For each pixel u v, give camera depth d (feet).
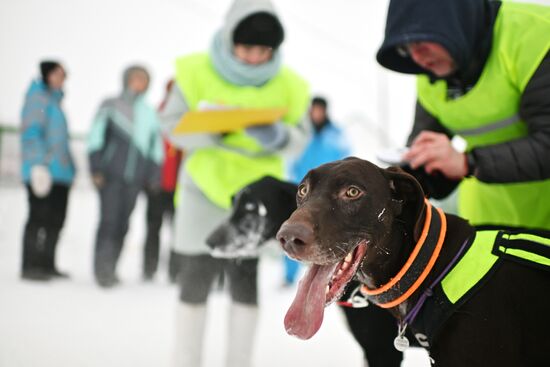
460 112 8.29
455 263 6.45
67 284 18.06
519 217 8.46
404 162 8.11
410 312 6.62
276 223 9.50
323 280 6.22
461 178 8.05
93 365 11.17
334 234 6.15
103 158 18.65
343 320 8.54
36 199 18.25
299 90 11.66
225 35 10.94
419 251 6.46
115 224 18.44
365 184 6.34
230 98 11.12
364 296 7.77
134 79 19.38
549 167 7.55
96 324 13.89
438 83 8.43
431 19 7.62
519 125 8.06
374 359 8.41
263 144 10.87
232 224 9.66
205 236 10.59
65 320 14.10
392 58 8.55
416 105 9.12
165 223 24.93
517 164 7.54
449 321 6.29
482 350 6.11
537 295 6.14
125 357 11.67
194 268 10.57
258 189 9.59
